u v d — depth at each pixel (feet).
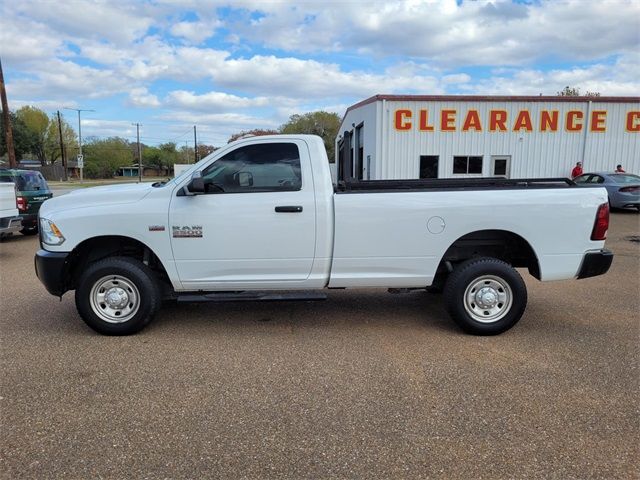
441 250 16.83
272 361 14.79
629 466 9.52
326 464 9.62
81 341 16.53
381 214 16.58
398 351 15.60
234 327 18.02
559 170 68.49
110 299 16.74
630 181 55.21
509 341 16.48
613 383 13.15
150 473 9.35
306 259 16.80
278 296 17.06
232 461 9.72
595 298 22.06
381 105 65.77
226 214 16.44
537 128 67.31
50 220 16.58
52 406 11.97
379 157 66.59
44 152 290.35
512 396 12.42
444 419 11.30
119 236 16.97
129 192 16.88
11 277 26.78
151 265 17.79
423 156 66.74
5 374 13.87
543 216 16.69
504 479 9.14
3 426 11.04
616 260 30.78
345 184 18.60
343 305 20.97
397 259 16.87
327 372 13.97
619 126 68.03
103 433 10.75
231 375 13.76
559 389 12.81
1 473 9.34
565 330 17.62
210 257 16.66
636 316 19.27
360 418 11.36
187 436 10.62
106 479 9.18
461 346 16.03
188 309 20.42
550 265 16.97
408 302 21.45
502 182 18.83
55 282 16.67
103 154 324.19
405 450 10.08
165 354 15.35
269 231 16.55
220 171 16.76
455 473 9.34
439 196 16.66
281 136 16.83
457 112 66.23
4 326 18.16
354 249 16.75
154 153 373.81
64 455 9.93
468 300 16.87
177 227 16.46
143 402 12.17
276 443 10.35
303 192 16.58
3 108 77.41
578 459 9.75
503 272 16.66
